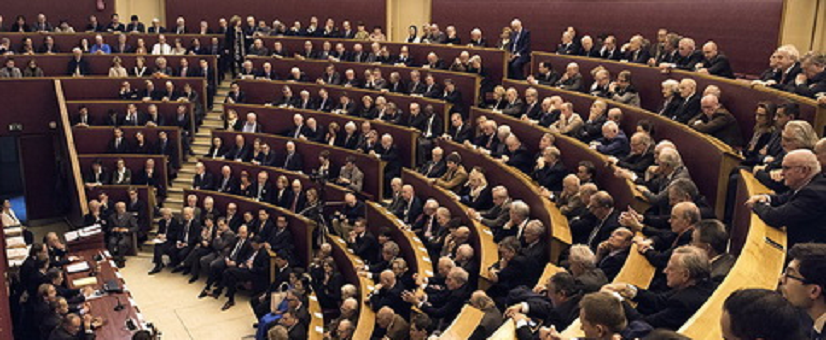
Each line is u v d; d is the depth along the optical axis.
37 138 21.22
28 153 21.23
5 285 12.38
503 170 11.91
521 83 15.57
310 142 17.42
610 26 17.94
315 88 19.39
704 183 8.64
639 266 6.39
